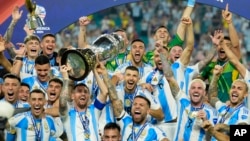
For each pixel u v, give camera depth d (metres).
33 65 17.20
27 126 15.38
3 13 19.03
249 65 24.25
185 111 15.93
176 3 24.66
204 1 19.14
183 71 17.42
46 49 17.34
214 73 16.44
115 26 24.25
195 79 16.02
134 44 17.19
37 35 19.12
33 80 16.84
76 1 19.19
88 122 15.63
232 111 15.76
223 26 24.73
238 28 24.38
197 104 15.90
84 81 16.75
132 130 15.39
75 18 19.23
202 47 24.69
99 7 19.25
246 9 19.08
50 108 15.89
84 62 14.43
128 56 17.67
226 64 17.58
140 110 15.27
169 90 16.86
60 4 19.14
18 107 15.96
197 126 15.72
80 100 15.57
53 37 17.41
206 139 15.70
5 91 15.88
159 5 24.56
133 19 24.45
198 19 24.83
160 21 24.58
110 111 15.80
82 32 17.28
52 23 19.16
